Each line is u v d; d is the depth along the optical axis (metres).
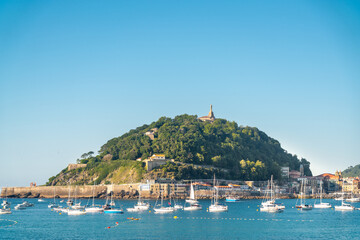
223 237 189.75
